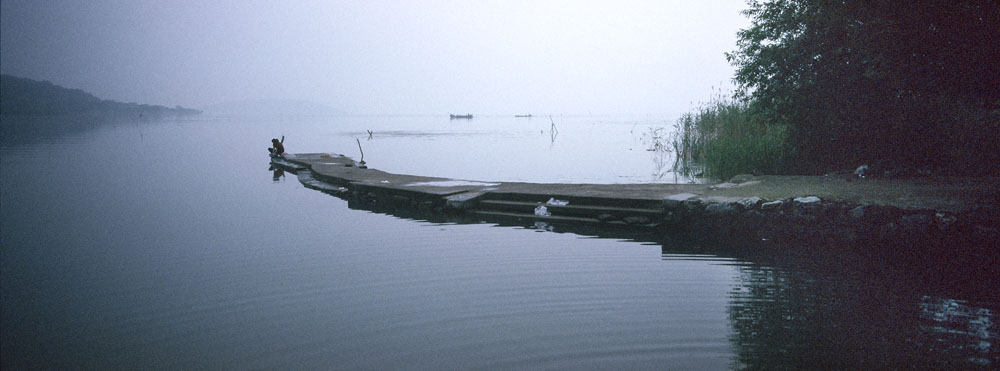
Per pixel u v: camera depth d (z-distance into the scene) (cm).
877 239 869
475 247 939
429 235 1041
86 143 4009
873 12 918
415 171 2147
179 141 4403
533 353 526
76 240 1016
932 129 1237
